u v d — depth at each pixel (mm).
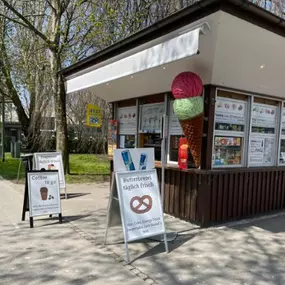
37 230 4543
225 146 5230
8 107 18391
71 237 4227
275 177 6109
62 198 7035
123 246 3906
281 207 6289
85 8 9891
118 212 4059
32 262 3369
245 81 4988
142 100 6598
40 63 10398
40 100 13500
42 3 10055
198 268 3299
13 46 10977
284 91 5793
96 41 9141
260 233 4578
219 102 5070
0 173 11156
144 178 3814
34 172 4902
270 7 9812
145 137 6508
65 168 10461
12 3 10344
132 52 4668
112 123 7586
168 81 5320
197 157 4699
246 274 3184
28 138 16047
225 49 4070
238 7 3443
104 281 2961
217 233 4535
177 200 5340
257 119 5734
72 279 2988
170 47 3850
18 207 6043
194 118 4422
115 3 9336
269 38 4098
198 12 3545
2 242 3998
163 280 3004
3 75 12094
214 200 4988
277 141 6172
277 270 3295
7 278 2992
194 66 4570
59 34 9086
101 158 16844
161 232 3740
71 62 9312
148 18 9711
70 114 14836
